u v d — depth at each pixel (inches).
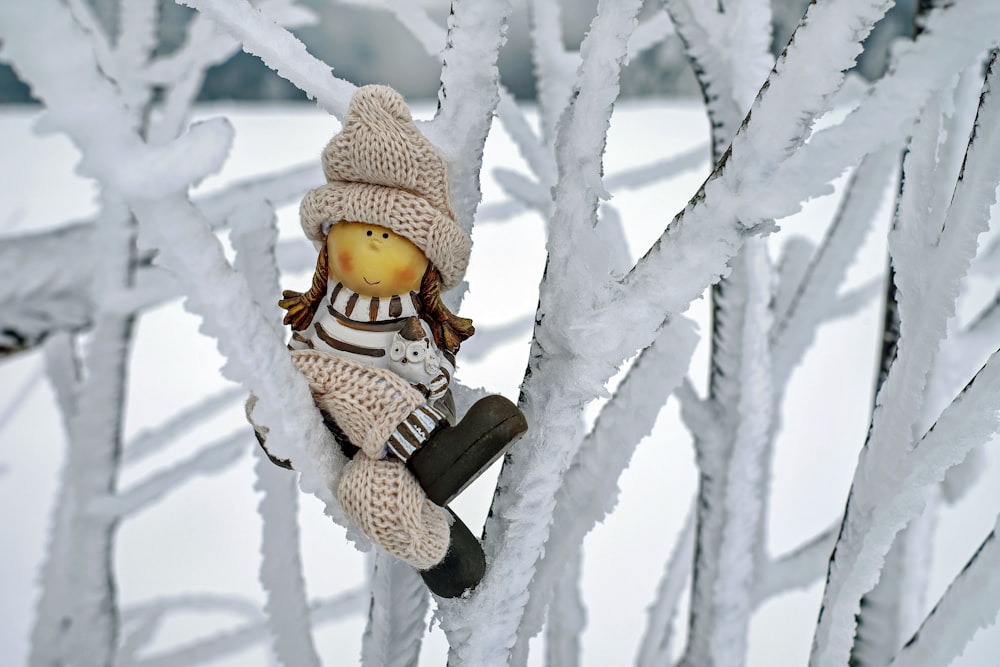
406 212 14.2
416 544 14.2
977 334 19.4
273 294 17.9
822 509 48.9
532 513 15.1
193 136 13.0
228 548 48.9
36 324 23.2
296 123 102.0
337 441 15.1
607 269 14.4
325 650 39.7
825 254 22.5
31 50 12.3
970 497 42.5
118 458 27.5
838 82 12.9
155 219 13.2
